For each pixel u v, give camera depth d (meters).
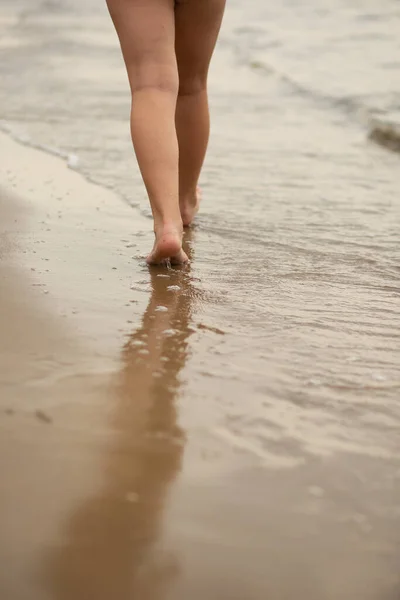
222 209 4.06
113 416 1.92
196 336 2.45
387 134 6.00
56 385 2.05
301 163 5.17
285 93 7.61
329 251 3.46
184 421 1.93
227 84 7.96
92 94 6.92
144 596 1.36
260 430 1.92
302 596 1.39
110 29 11.38
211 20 3.23
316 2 14.31
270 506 1.63
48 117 5.99
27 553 1.44
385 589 1.42
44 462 1.71
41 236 3.35
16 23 11.91
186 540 1.51
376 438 1.92
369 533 1.56
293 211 4.08
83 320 2.49
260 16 12.93
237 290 2.91
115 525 1.53
